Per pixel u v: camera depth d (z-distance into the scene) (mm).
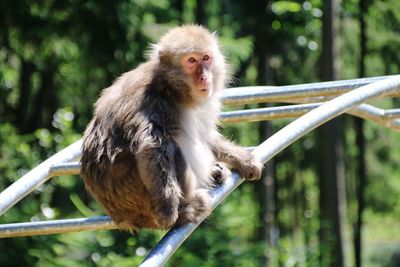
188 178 8258
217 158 8891
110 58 21906
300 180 35375
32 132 25906
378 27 26578
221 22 26359
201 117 9086
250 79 29797
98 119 8680
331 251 21938
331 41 21797
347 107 8883
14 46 23078
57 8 21797
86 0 21516
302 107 9695
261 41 26375
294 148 31453
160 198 8031
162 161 8156
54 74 25688
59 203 22172
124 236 19391
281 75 29422
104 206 8586
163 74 8742
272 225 29438
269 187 27516
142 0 22047
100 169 8492
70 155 9547
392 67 27328
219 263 19203
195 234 19328
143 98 8492
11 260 18531
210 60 9016
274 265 27344
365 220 39188
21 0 21906
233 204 22797
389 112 10578
